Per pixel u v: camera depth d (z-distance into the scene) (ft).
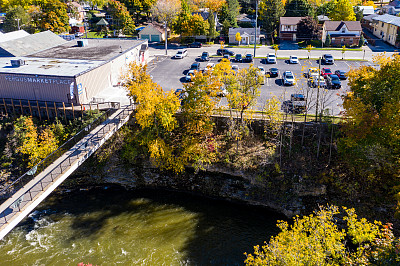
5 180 123.75
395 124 101.40
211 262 95.76
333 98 153.89
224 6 305.73
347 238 103.14
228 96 121.08
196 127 127.85
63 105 139.44
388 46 259.19
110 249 99.76
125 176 131.44
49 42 205.36
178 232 107.14
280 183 119.44
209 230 108.17
